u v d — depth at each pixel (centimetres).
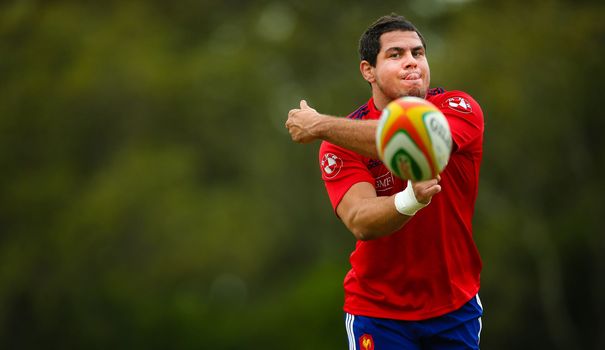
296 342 10044
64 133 10981
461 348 1923
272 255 11750
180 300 10612
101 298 10344
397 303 1912
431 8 11594
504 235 8900
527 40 8469
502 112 8438
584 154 8944
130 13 11506
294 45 11812
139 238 10525
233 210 10944
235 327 10494
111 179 10406
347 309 2008
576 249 9238
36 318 10269
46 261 10412
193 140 11744
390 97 1838
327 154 1845
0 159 10656
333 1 12044
